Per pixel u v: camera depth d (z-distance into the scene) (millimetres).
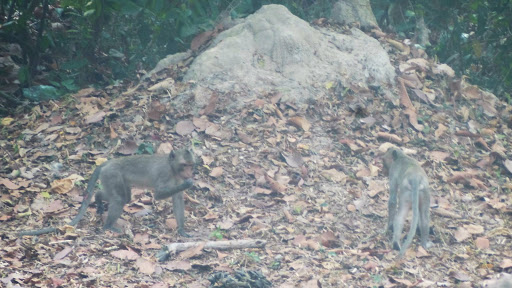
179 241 8477
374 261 8195
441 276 8023
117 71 13750
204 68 12000
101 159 10211
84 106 11688
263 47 12438
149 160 8703
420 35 15328
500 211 9820
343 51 13008
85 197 8602
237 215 9172
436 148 11391
